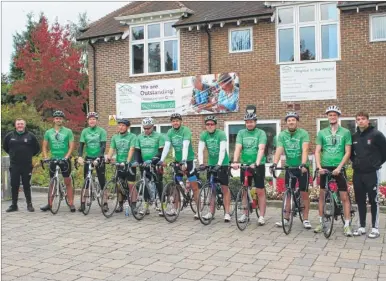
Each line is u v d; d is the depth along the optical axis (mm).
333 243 7293
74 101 26672
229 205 9180
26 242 7492
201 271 5879
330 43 14672
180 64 16734
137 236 7879
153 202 9555
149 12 17000
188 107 16594
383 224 8711
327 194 7652
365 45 14148
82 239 7680
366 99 14148
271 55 15289
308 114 14828
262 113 15414
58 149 10289
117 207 10156
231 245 7215
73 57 26703
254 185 8867
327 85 14617
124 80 17812
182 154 9172
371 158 7727
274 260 6348
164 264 6203
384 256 6500
